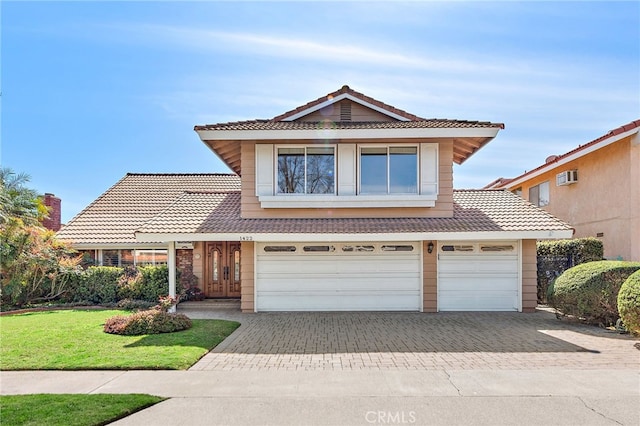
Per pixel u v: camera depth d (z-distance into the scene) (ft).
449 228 39.73
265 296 42.50
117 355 23.93
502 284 42.14
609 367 21.80
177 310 44.09
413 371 21.18
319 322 35.96
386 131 41.63
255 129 42.06
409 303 42.29
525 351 25.38
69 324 33.94
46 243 47.70
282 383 19.39
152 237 39.52
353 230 39.73
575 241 44.32
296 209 43.88
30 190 52.65
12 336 29.22
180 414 15.93
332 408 16.40
